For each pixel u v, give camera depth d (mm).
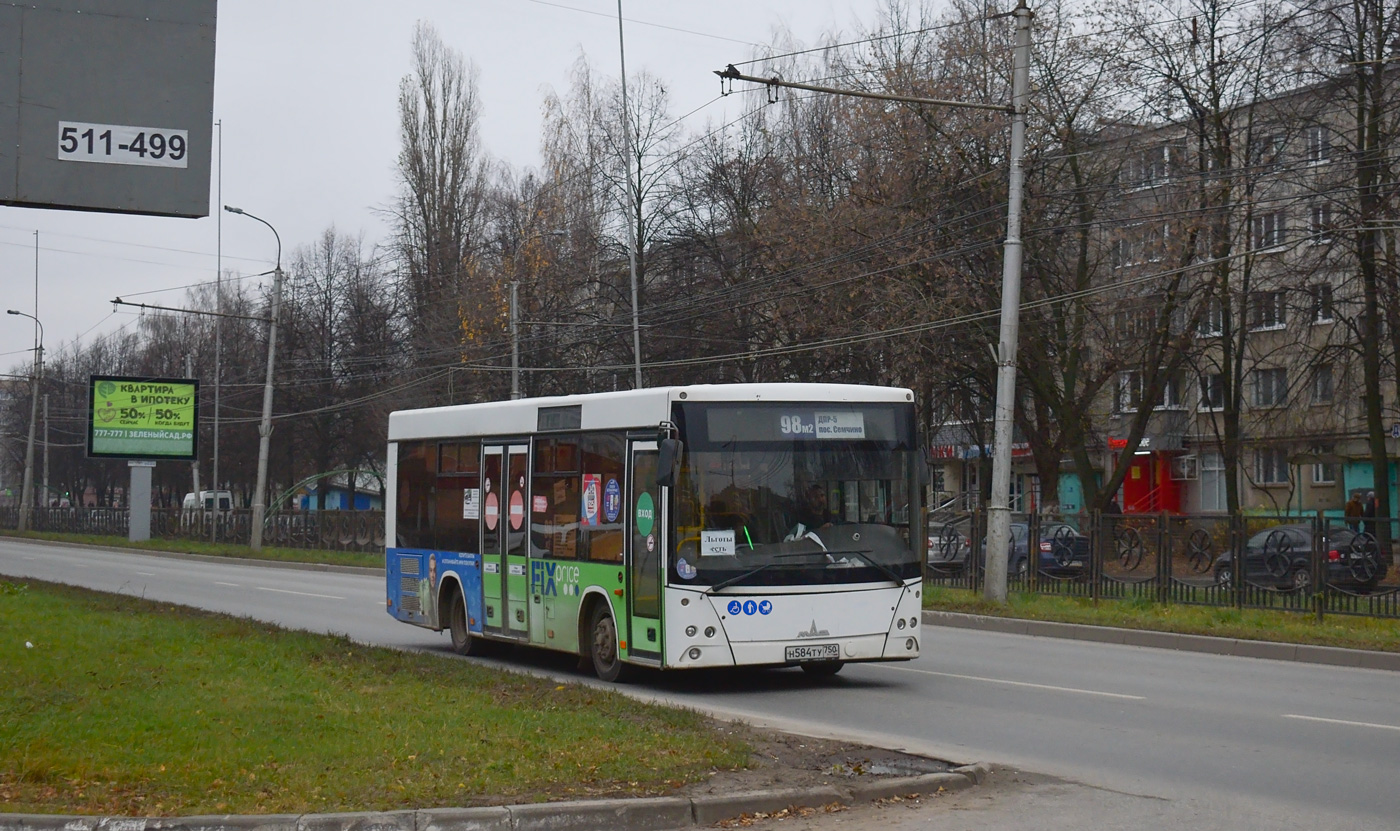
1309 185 30250
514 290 40750
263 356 67688
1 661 12422
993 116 33375
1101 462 53812
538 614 15312
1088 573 24109
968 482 57188
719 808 7496
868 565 13266
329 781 7758
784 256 37344
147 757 8242
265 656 13648
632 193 45375
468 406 17109
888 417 13648
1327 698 12953
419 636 19750
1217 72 32469
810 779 8109
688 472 12875
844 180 37375
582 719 9961
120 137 12289
